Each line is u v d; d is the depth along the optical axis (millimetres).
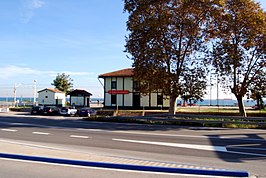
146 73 25062
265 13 25094
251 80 25750
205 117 23266
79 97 48562
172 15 24703
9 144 10938
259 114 29703
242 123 20953
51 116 36406
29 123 23109
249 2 24891
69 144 11969
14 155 8812
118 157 8945
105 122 25391
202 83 25172
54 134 15586
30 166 7742
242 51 25422
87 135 15289
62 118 31516
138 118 25125
